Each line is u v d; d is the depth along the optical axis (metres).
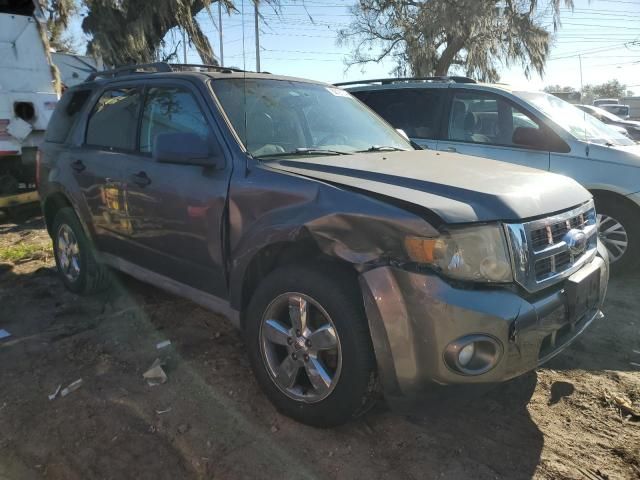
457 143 6.04
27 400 3.24
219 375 3.49
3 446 2.84
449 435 2.95
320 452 2.79
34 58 8.16
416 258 2.52
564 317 2.80
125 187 3.99
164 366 3.57
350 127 4.10
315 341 2.83
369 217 2.63
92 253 4.68
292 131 3.70
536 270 2.71
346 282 2.75
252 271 3.22
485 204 2.65
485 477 2.63
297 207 2.90
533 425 3.04
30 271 5.71
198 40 14.32
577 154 5.38
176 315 4.44
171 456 2.75
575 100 16.48
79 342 3.97
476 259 2.54
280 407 3.05
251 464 2.69
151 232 3.82
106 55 13.80
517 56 21.33
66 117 5.11
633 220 5.23
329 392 2.79
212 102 3.52
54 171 4.88
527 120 5.69
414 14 21.83
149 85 4.08
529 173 3.29
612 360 3.78
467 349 2.52
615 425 3.04
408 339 2.54
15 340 4.04
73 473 2.63
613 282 5.34
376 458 2.75
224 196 3.23
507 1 20.73
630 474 2.65
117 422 3.01
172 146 3.19
